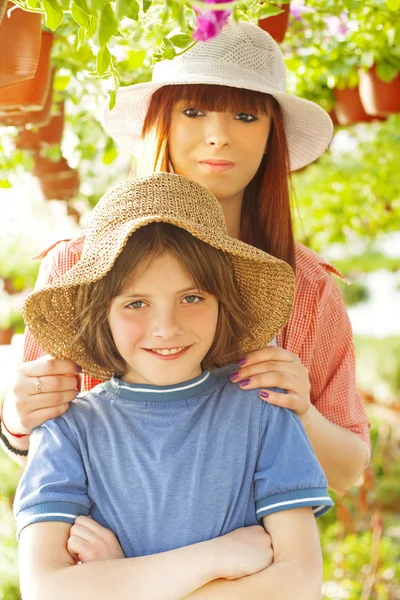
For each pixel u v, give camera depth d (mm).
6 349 9375
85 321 2174
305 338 2846
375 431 9055
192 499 2053
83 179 6527
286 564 1998
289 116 2967
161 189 2152
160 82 2666
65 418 2191
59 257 2758
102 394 2229
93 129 4926
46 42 3291
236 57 2689
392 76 4391
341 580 6066
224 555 1958
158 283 2072
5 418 2473
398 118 5777
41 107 3400
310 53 4547
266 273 2246
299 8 4105
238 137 2678
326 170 7105
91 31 1947
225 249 2084
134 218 2104
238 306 2199
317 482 2086
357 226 7531
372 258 14398
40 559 1992
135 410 2148
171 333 2061
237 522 2080
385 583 6039
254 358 2301
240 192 2859
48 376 2262
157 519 2049
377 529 6207
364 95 4688
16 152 4695
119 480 2084
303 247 3014
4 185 4703
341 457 2729
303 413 2320
